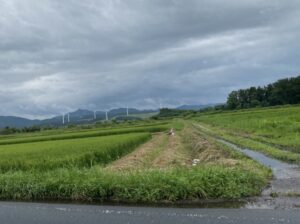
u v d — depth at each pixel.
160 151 33.28
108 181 14.55
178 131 66.25
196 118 120.81
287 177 16.53
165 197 13.50
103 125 114.94
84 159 23.81
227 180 13.99
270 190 14.12
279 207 11.90
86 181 14.86
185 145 40.16
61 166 21.59
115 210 12.64
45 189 15.25
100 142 34.69
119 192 14.09
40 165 21.45
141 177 14.57
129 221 11.41
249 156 24.56
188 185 13.53
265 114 76.06
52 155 24.80
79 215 12.37
